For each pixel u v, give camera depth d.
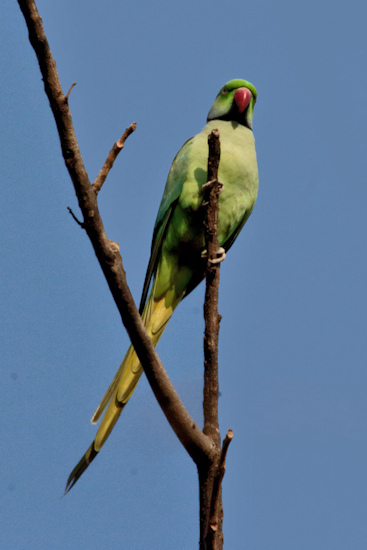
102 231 4.58
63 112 4.38
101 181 4.61
